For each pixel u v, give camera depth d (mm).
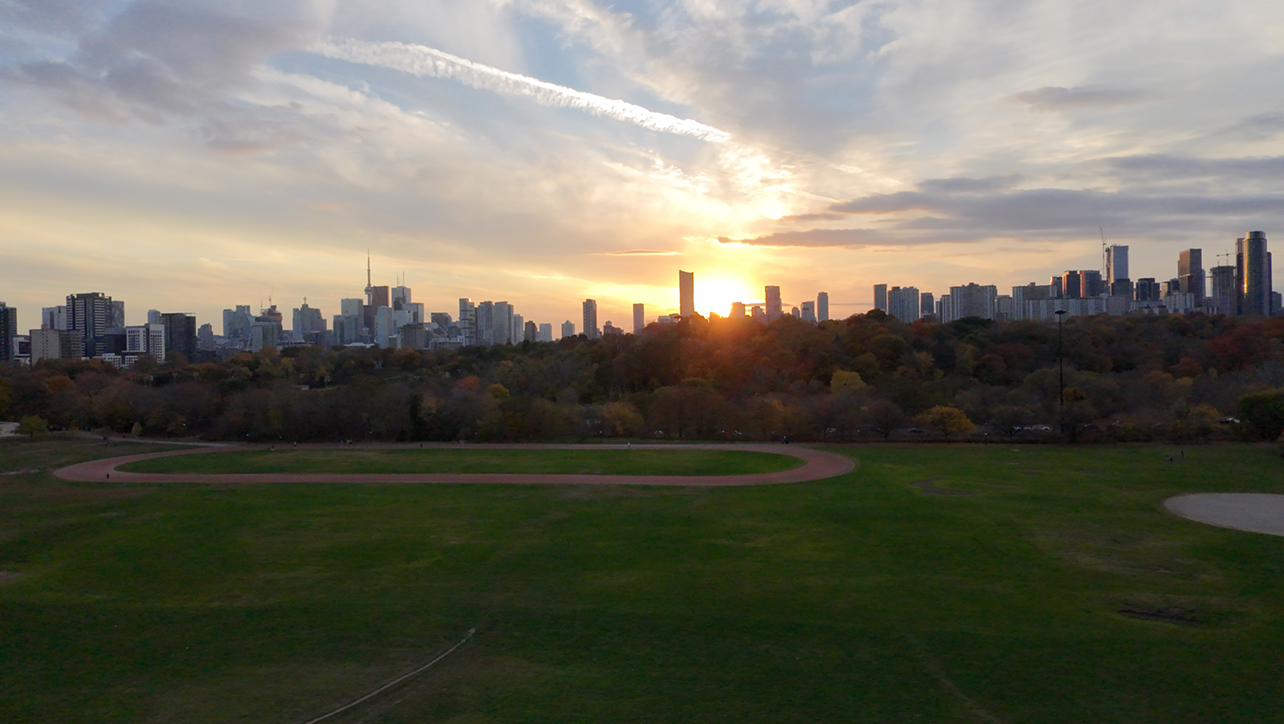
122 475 69688
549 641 27500
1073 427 79438
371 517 49312
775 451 78875
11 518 50406
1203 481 56844
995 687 23234
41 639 28609
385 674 24906
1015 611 29953
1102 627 28125
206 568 38031
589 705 22344
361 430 97188
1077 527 43438
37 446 93938
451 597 32719
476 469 70000
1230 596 31438
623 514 49188
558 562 38000
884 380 101688
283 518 49344
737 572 35781
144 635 28891
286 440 97375
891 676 24125
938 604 30922
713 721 21250
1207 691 22781
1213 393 92250
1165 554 37844
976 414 90125
